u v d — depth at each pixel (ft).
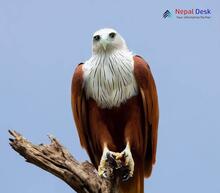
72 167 31.55
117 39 41.19
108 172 35.14
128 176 39.81
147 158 43.88
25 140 31.24
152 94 41.39
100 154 43.19
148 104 41.24
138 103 41.93
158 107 42.37
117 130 42.75
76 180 31.65
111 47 40.88
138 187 41.68
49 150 31.73
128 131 41.60
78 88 41.78
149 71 41.42
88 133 43.55
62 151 31.99
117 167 36.91
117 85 41.01
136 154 41.98
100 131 41.98
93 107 42.27
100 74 40.98
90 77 41.34
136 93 41.55
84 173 31.86
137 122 41.88
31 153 31.12
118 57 40.88
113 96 41.29
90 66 41.47
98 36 40.83
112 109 41.88
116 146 43.27
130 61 41.06
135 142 41.65
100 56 41.19
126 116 41.98
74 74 41.88
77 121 42.70
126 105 41.68
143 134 42.63
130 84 41.06
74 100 42.14
